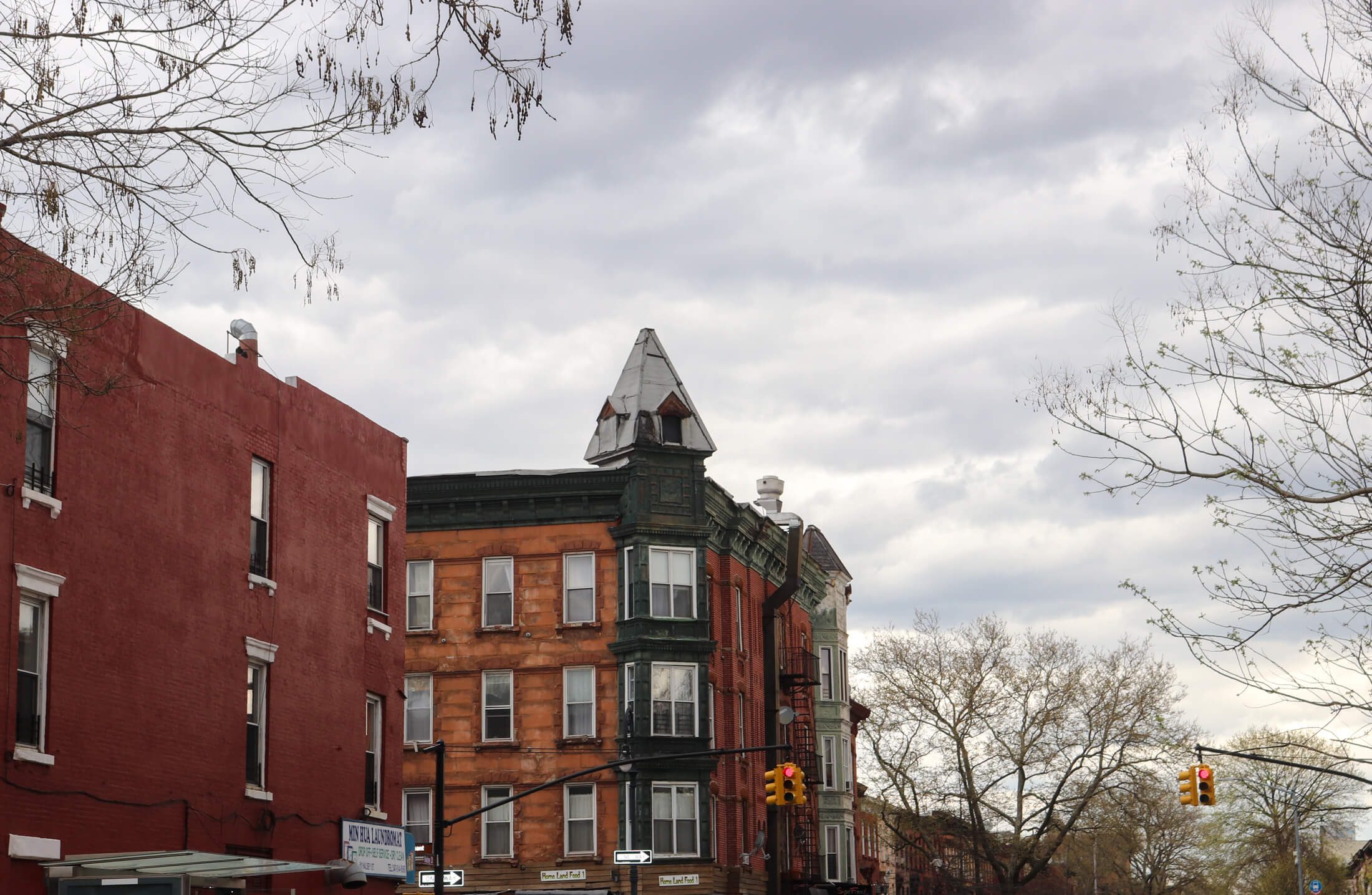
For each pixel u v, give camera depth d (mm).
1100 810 75875
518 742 49375
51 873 22125
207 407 27719
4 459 22234
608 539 50594
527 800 48938
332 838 30625
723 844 51562
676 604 50438
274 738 28891
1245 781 107938
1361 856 152375
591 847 48469
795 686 60125
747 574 56625
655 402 52125
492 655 50156
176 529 26406
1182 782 44625
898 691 71875
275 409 30109
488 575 51000
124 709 24531
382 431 34625
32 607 22906
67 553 23500
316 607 30953
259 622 28766
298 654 30062
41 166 13250
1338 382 19859
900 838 75438
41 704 22703
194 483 27094
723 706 52625
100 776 23766
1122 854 107062
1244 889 121375
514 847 48688
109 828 23828
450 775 49344
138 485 25469
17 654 22312
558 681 49719
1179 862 100188
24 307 15547
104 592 24312
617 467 51500
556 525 50969
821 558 69250
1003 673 71625
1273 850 110500
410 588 51156
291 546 30219
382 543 34594
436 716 49938
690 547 50969
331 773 30891
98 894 21906
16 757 21844
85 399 22375
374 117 13164
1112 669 71188
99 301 16734
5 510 22188
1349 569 20000
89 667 23766
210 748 26734
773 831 53406
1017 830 71562
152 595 25547
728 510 54062
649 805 48156
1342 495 19969
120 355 25172
